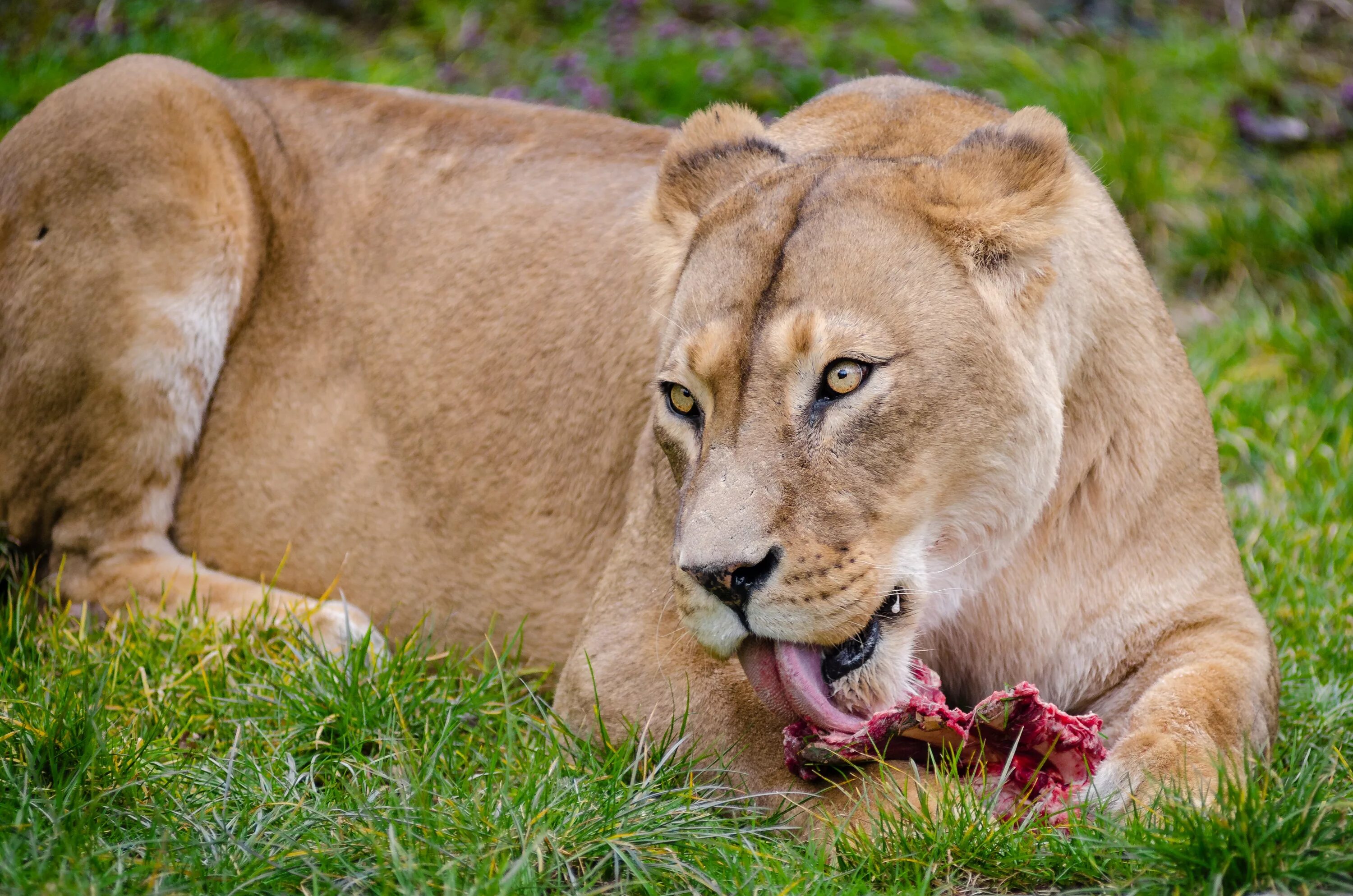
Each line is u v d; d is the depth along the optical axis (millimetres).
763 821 6273
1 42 16219
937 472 6289
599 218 8695
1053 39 18172
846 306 6125
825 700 6125
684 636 7008
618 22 17797
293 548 9008
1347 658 8219
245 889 5367
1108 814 5945
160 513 9234
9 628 8133
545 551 8344
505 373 8570
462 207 9086
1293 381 12312
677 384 6414
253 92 9953
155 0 17188
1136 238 14820
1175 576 7168
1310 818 5473
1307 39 18375
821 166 6777
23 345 9039
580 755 6879
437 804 6141
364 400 8906
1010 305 6457
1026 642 7156
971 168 6504
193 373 9094
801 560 5953
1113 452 7047
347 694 7371
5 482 9211
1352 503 10250
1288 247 14125
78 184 9016
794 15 17969
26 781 5922
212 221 9062
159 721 7152
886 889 5637
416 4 18359
